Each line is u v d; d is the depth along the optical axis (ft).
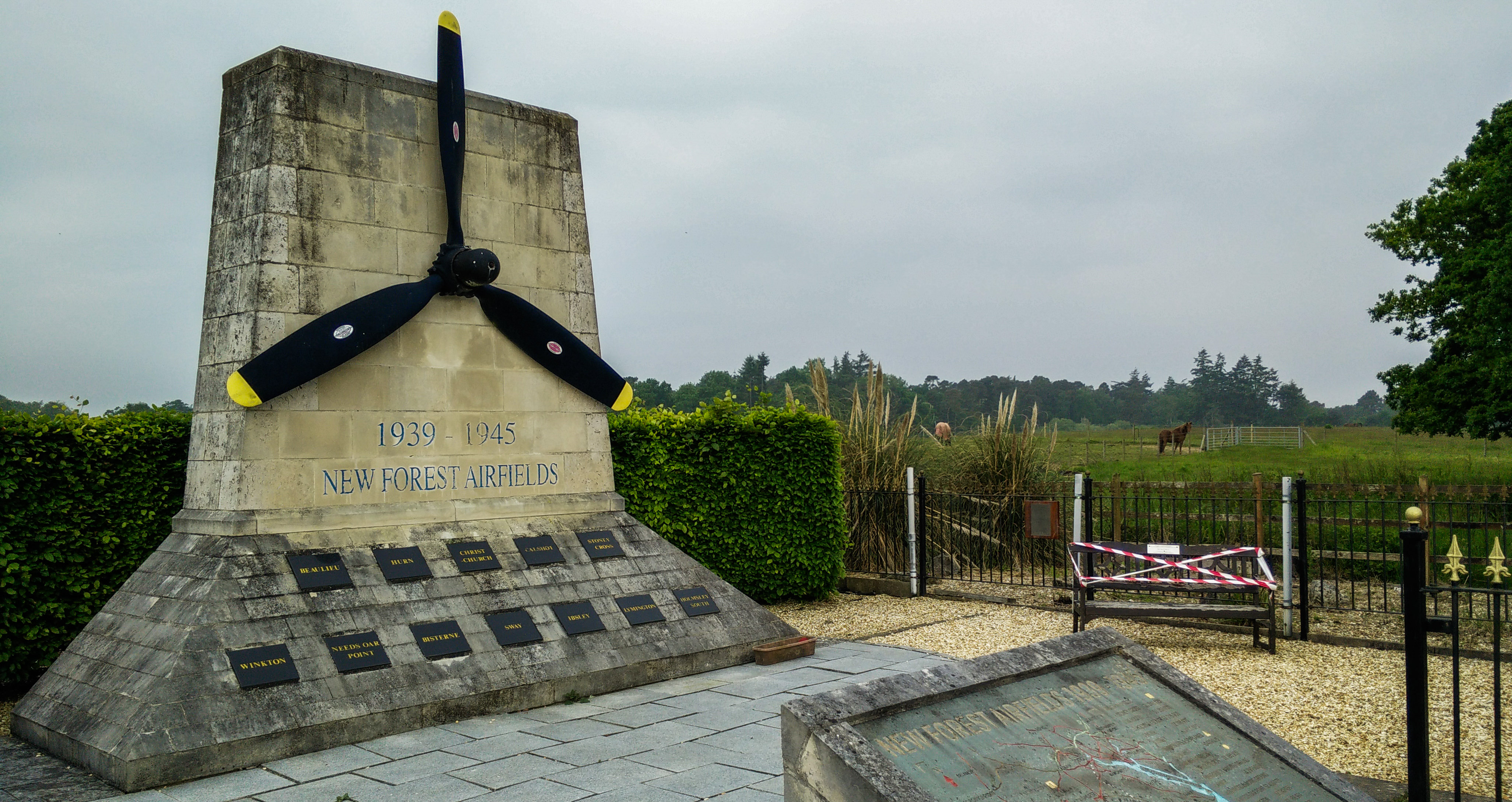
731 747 19.71
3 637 24.17
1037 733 11.41
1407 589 14.38
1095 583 30.09
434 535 25.32
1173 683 13.43
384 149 25.53
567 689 23.79
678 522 36.91
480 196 27.76
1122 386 369.71
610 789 17.13
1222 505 50.37
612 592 26.86
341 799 16.90
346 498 24.21
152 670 19.45
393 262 25.55
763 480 38.60
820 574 39.60
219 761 18.42
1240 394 337.52
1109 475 68.95
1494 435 59.62
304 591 21.97
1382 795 16.70
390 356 25.29
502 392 27.63
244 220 23.76
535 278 28.96
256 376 22.27
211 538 22.56
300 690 20.07
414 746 20.07
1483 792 16.90
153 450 26.53
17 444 24.21
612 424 36.65
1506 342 55.26
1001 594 40.19
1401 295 68.39
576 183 30.32
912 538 41.37
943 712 11.23
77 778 18.37
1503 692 23.68
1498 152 58.44
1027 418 48.39
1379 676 25.50
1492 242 56.08
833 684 25.36
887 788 9.36
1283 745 12.72
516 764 18.76
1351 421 353.10
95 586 25.49
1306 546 30.45
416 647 22.34
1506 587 35.70
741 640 27.96
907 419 48.96
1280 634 31.09
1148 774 11.21
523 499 27.73
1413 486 41.34
